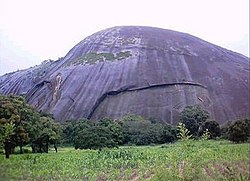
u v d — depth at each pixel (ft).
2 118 98.02
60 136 182.29
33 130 128.98
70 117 305.12
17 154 128.47
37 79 395.55
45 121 160.66
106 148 164.86
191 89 329.11
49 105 332.39
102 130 183.21
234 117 312.29
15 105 115.34
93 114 307.99
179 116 295.28
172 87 328.29
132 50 369.50
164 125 251.60
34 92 367.04
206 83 342.64
